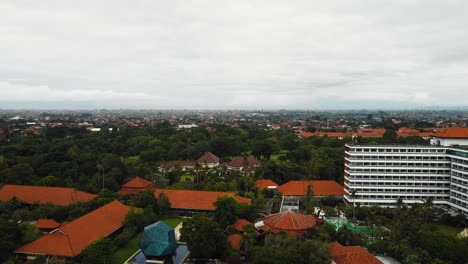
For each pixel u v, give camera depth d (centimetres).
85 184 16188
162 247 9512
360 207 14238
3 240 9206
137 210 12400
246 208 12488
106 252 9225
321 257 8956
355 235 11175
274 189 16575
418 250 9631
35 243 9650
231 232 11262
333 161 19212
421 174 15388
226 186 15800
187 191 14638
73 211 12250
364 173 15525
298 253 8719
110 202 12838
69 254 9312
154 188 16600
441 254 9362
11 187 14300
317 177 18175
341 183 18100
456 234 12156
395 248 9906
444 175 15262
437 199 15350
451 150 15075
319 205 15500
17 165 16688
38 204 13212
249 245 10094
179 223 13125
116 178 17238
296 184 16662
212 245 9738
